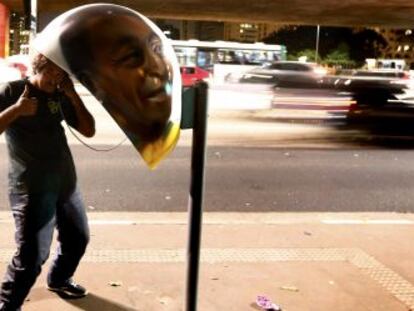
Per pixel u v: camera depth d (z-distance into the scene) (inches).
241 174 381.4
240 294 169.5
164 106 117.1
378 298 171.6
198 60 1571.1
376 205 311.1
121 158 411.5
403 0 1576.0
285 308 162.4
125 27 116.5
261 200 310.5
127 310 156.7
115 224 231.8
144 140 120.0
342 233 235.6
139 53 115.8
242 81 917.8
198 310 158.4
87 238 152.6
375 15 1872.5
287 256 203.0
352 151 510.3
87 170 365.4
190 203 121.8
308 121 719.7
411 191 350.3
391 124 701.9
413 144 570.6
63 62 118.6
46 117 135.5
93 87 119.2
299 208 297.0
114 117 120.3
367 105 703.1
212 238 218.8
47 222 138.6
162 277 178.5
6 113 126.5
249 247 210.7
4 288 140.7
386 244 222.7
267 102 744.3
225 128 640.4
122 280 174.6
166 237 217.0
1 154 408.2
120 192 311.1
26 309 152.6
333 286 178.5
